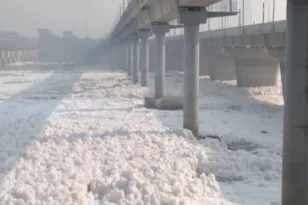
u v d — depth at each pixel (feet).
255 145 152.66
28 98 317.83
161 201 84.64
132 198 85.71
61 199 83.56
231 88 364.17
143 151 124.06
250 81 366.02
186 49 163.84
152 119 212.64
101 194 93.45
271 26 267.18
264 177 109.70
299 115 68.59
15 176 100.32
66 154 120.67
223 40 358.23
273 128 189.26
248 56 360.48
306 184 69.31
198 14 161.99
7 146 132.26
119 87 375.45
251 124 199.93
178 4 162.81
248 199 93.09
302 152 68.95
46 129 166.40
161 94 259.80
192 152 123.65
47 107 263.29
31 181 94.68
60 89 389.39
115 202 86.12
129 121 207.10
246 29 334.65
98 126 173.99
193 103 164.55
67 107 262.26
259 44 261.44
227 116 225.15
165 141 138.72
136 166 106.11
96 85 420.36
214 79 459.73
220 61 451.94
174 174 102.63
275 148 147.23
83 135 152.46
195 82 164.25
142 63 367.66
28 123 181.37
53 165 109.40
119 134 152.97
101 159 116.57
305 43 67.31
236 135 171.53
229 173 110.73
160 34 254.68
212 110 248.52
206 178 103.04
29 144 135.03
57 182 93.76
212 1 147.64
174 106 248.93
